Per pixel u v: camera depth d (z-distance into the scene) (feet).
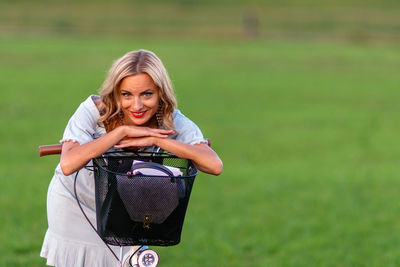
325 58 116.78
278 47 130.21
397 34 155.84
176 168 13.52
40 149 14.01
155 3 223.51
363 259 26.78
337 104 75.41
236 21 185.88
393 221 32.65
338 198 36.88
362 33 157.79
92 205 15.06
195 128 14.79
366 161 48.01
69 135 13.87
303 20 190.60
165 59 107.34
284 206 34.99
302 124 62.49
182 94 76.79
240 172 43.19
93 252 14.97
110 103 13.92
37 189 35.76
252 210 34.12
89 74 87.56
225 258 26.55
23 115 59.31
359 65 110.11
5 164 41.65
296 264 25.88
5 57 99.96
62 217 14.89
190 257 26.30
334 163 46.96
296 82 91.30
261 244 28.63
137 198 12.66
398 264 26.04
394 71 105.40
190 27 168.55
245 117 64.90
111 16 188.96
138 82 13.34
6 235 27.58
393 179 42.29
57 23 164.66
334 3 232.53
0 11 184.24
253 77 93.91
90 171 14.99
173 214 12.92
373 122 65.26
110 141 13.32
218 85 85.05
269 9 217.77
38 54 104.88
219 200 35.91
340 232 30.58
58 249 14.89
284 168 44.86
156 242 13.14
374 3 233.55
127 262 14.53
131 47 119.34
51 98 69.05
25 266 23.95
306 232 30.66
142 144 13.56
